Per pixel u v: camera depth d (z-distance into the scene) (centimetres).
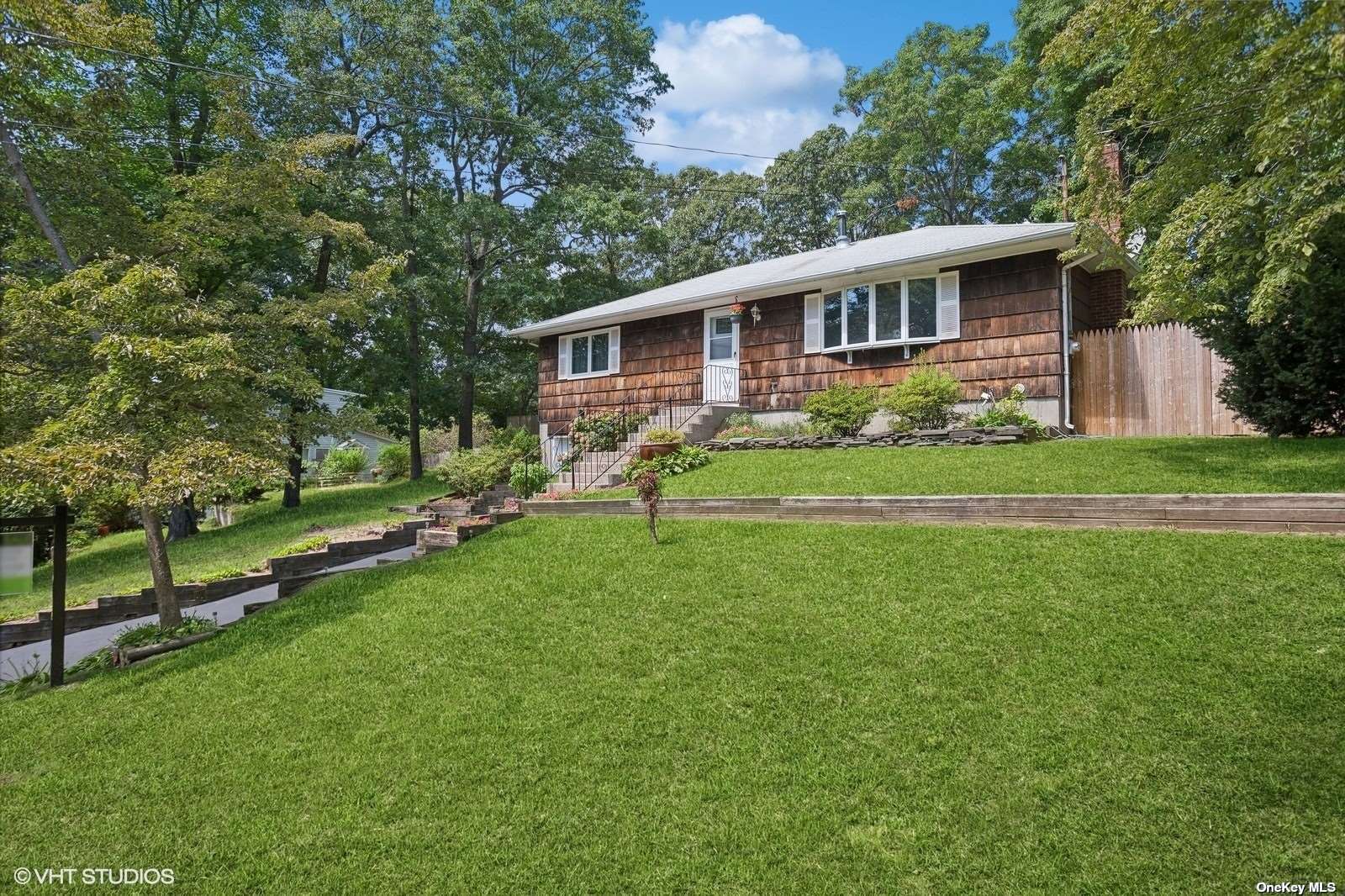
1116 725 366
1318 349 818
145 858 347
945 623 495
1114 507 630
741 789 356
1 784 428
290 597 742
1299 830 291
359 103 1898
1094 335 1164
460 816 357
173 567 1143
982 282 1201
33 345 695
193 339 674
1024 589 530
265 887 321
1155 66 671
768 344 1480
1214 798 312
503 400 2881
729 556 690
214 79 1096
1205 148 727
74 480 570
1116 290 1255
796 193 3356
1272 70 579
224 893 319
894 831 317
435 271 2184
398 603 666
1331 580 476
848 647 480
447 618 614
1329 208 556
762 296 1454
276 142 1080
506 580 696
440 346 2391
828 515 773
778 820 332
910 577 582
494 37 2327
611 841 330
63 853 355
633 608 592
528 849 330
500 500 1268
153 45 912
